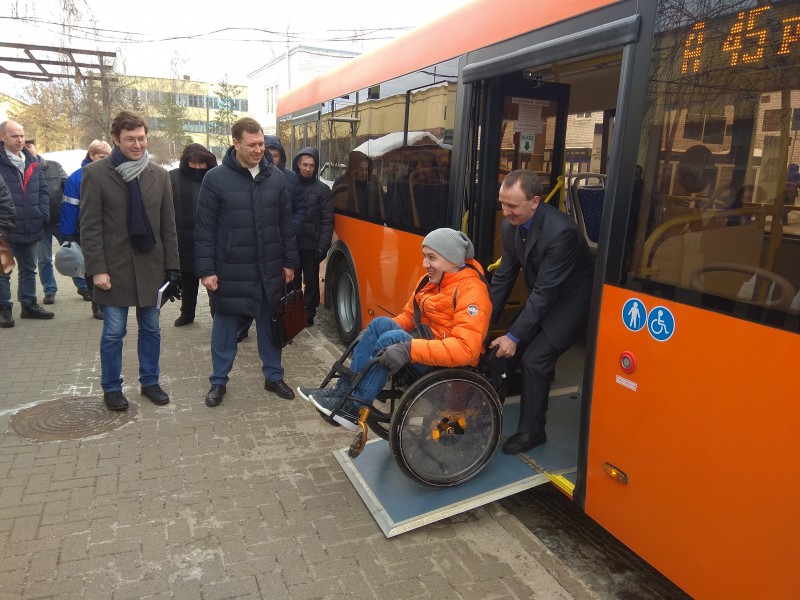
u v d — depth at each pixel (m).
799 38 1.84
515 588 2.61
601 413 2.62
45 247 7.16
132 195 3.90
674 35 2.21
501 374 3.44
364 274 5.67
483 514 3.19
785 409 1.83
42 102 26.31
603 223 2.55
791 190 1.85
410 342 2.97
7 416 4.14
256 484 3.38
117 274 4.01
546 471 3.16
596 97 4.54
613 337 2.52
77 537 2.83
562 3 2.84
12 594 2.45
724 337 2.03
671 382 2.25
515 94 3.83
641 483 2.43
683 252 2.18
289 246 4.57
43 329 6.22
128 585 2.53
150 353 4.37
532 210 3.07
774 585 1.90
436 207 4.18
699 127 2.12
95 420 4.12
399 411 2.92
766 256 1.91
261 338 4.60
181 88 38.38
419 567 2.72
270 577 2.61
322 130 7.11
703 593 2.17
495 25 3.42
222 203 4.13
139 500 3.17
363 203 5.69
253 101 47.50
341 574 2.65
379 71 5.24
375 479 3.34
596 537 3.16
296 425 4.16
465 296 3.04
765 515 1.92
